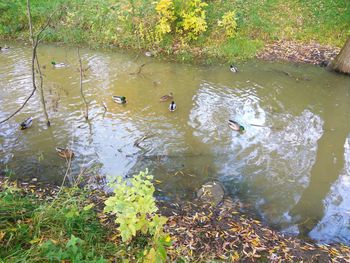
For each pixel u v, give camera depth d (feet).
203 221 19.69
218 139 28.35
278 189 23.27
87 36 48.34
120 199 13.93
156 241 14.21
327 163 26.00
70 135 28.22
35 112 31.27
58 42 48.14
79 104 32.91
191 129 29.58
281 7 50.70
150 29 46.78
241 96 35.42
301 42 46.85
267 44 46.68
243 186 23.43
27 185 22.16
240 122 30.78
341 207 22.03
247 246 18.07
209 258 16.90
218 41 46.34
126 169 24.50
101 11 50.14
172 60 43.55
